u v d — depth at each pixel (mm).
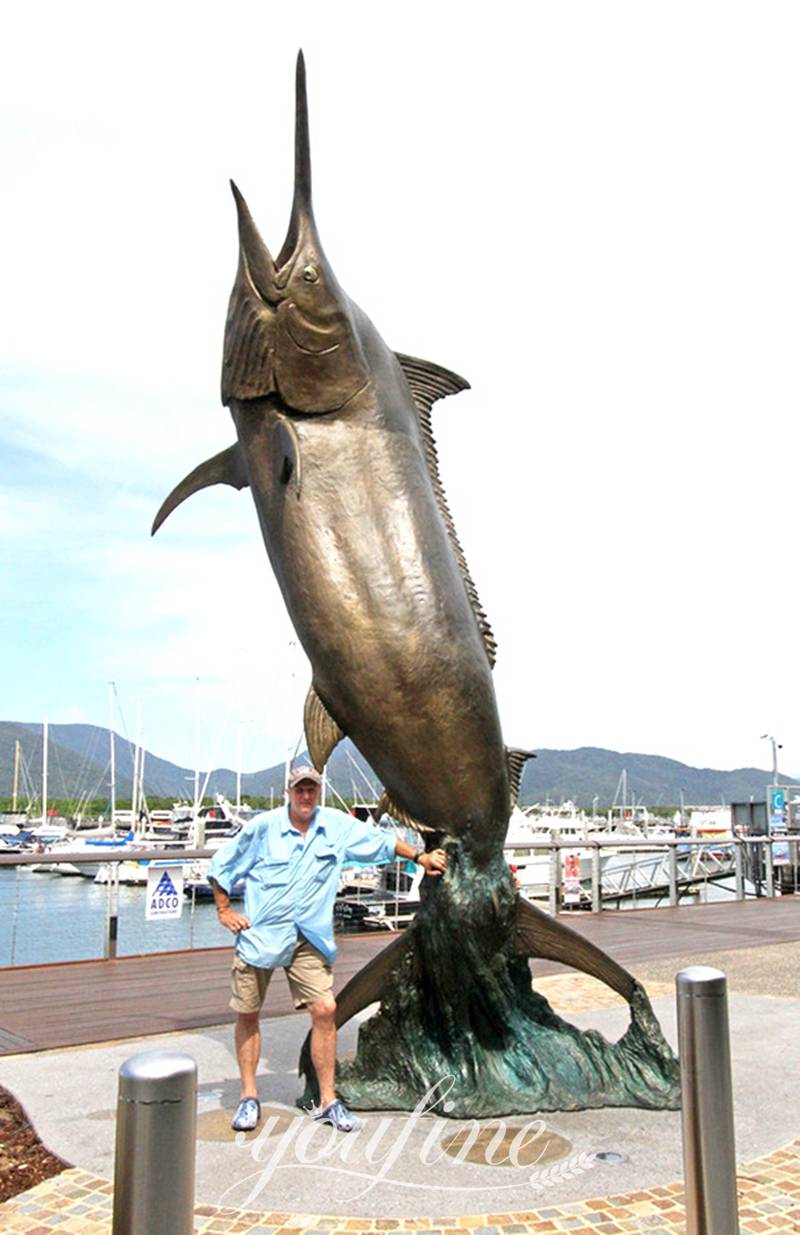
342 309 4238
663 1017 6184
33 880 24656
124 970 8312
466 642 4312
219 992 7336
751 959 8531
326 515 4227
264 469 4383
